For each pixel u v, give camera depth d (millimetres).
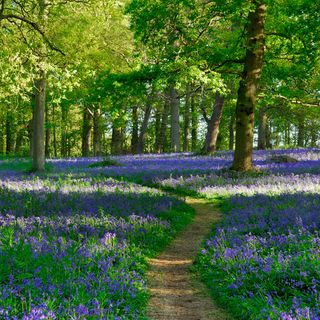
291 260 7242
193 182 20359
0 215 10820
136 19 19781
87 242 8859
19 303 5379
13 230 8766
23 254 7246
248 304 6141
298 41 21703
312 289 6340
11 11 18234
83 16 20375
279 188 16766
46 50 18172
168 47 19594
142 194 16156
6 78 17031
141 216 12148
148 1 19797
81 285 6238
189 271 8664
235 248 8758
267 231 10180
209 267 8430
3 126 59438
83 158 40562
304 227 9617
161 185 20891
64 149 69000
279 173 21203
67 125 54500
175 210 14664
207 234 11844
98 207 12609
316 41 20422
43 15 18172
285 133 73500
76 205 12883
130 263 8172
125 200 14406
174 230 12023
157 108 50156
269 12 21281
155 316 6316
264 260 7574
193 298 7160
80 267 7340
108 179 20297
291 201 13367
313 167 22422
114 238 9219
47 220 10406
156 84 19234
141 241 10109
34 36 17938
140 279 7582
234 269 7680
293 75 22797
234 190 18031
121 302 5930
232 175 20969
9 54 17234
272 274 6949
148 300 6922
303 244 8156
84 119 52312
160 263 9234
